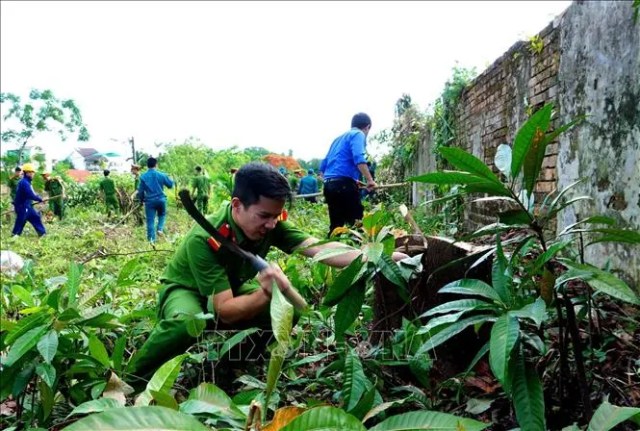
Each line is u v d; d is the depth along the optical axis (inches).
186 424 48.1
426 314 73.2
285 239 113.9
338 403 84.5
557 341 90.7
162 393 60.6
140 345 117.6
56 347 79.6
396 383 93.7
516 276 97.4
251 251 106.3
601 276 68.9
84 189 832.9
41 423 83.8
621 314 106.8
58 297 89.0
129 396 96.5
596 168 153.3
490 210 241.6
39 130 1445.6
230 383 104.5
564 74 174.7
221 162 1120.8
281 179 97.9
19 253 310.7
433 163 367.9
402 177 505.4
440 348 95.4
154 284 172.4
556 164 182.4
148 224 410.3
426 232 259.6
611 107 144.6
